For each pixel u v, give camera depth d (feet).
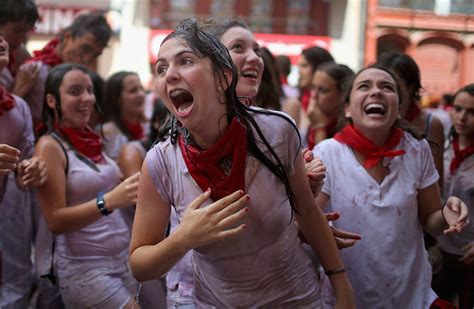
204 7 43.34
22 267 10.81
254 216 6.23
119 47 42.09
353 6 42.01
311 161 7.67
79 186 9.75
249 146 6.11
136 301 8.77
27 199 10.98
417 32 29.25
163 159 6.38
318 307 6.98
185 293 7.78
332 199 8.82
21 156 10.55
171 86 5.82
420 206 8.97
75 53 13.41
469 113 11.41
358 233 8.62
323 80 12.50
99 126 12.81
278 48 43.32
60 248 9.86
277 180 6.28
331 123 12.65
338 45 42.75
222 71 5.91
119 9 41.70
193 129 5.98
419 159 8.86
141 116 13.71
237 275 6.56
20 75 12.12
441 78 24.36
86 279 9.69
